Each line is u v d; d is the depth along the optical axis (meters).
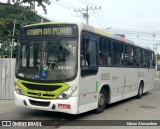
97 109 10.86
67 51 9.08
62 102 8.81
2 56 16.94
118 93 12.72
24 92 9.48
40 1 19.45
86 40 9.55
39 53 9.38
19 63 9.77
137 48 15.58
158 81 38.66
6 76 13.88
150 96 17.81
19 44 9.95
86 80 9.49
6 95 13.90
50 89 9.00
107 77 11.34
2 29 17.78
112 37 11.95
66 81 8.87
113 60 12.02
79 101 9.05
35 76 9.24
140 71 16.23
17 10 19.19
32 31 9.73
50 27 9.42
